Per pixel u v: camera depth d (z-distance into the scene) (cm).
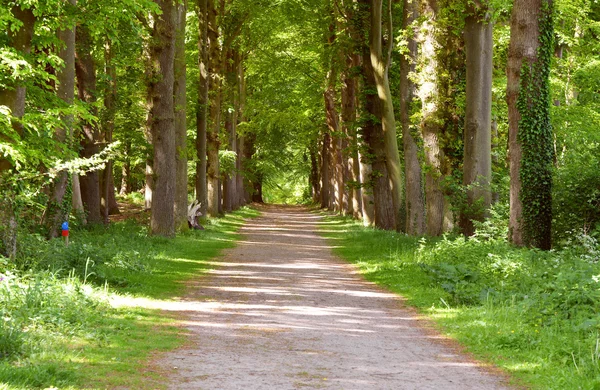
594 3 3234
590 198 1997
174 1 2848
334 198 6344
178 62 3322
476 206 2366
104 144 3297
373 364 920
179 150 3275
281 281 1892
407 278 1848
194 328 1156
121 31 2700
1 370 718
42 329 981
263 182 9338
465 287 1504
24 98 1608
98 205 3191
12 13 1573
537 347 996
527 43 1958
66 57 2212
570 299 1169
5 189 1457
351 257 2573
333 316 1351
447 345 1080
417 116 2770
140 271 1842
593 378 818
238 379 799
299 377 823
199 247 2738
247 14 4338
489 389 800
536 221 1970
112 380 762
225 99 4872
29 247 1505
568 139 2861
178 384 765
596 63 2898
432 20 2709
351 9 3350
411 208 3064
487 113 2450
